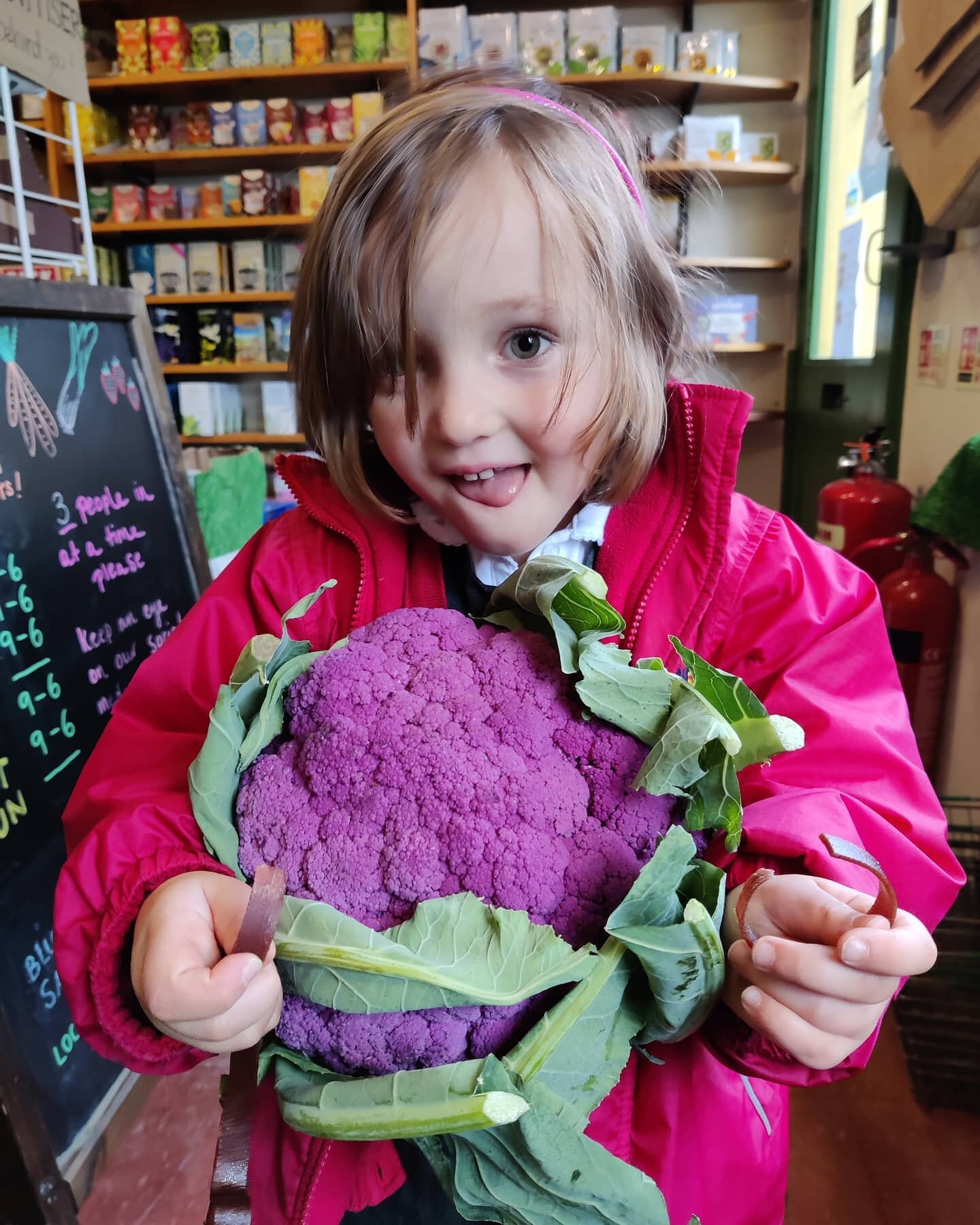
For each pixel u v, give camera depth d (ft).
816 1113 4.50
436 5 9.54
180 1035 1.50
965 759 5.28
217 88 9.93
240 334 10.31
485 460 1.96
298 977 1.53
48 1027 3.36
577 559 2.44
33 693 3.48
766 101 9.82
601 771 1.71
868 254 7.29
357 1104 1.48
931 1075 4.47
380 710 1.75
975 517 4.68
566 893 1.62
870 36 7.55
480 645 1.94
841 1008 1.45
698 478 2.29
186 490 4.70
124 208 10.14
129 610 4.17
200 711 2.51
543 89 2.48
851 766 2.08
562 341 1.93
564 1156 1.47
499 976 1.48
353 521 2.55
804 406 9.68
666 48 9.51
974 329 5.01
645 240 2.20
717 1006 1.86
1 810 3.23
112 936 1.72
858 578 2.42
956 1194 4.02
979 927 4.72
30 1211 2.94
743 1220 2.34
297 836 1.67
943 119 4.69
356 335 2.09
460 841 1.57
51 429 3.75
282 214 9.98
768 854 1.84
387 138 2.05
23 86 4.26
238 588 2.64
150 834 1.87
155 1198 3.51
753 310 10.23
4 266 4.66
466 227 1.84
